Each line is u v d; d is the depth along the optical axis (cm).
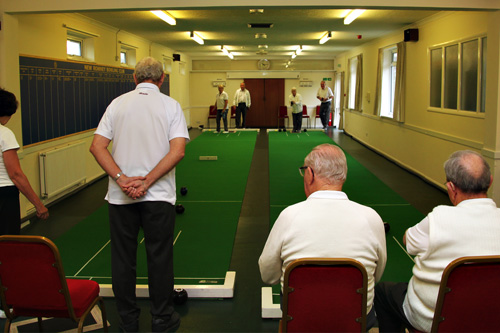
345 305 185
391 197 638
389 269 382
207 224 510
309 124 1772
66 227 514
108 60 880
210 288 336
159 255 269
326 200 191
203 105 1777
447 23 688
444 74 697
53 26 646
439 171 709
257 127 1791
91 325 299
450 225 190
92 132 784
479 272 180
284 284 183
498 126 503
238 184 718
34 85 585
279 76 1747
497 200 513
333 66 1744
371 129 1151
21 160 531
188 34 1038
